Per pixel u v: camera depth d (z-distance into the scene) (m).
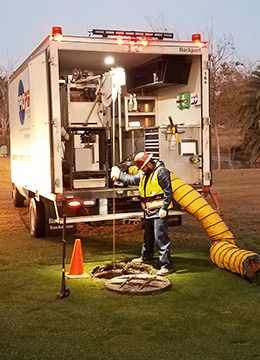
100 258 6.82
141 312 4.66
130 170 7.47
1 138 32.88
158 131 7.50
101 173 7.22
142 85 8.75
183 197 6.53
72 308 4.80
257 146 25.09
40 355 3.78
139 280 5.58
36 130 7.67
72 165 7.09
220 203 12.02
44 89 7.02
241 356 3.72
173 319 4.48
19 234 8.55
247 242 7.63
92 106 7.79
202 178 7.67
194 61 7.93
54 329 4.28
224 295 5.16
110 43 7.02
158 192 5.99
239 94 25.12
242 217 9.93
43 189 7.42
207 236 8.26
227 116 26.56
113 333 4.18
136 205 7.75
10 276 5.98
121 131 8.57
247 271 5.62
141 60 8.46
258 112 24.44
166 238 5.96
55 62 6.74
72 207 7.04
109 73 7.30
